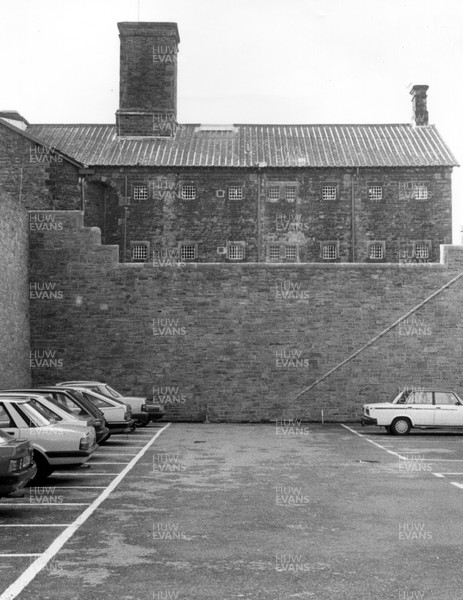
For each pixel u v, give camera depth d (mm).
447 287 33062
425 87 49594
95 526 11703
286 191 44688
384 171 44594
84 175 41844
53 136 46750
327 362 32906
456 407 27500
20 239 31750
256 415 32750
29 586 8477
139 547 10359
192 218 44438
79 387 24969
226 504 13578
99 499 14055
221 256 44375
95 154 44719
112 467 18375
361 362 32875
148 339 33000
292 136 48188
